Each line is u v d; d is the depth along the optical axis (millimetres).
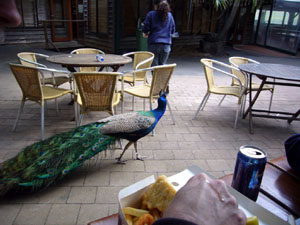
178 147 3180
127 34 10102
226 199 595
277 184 1260
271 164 1417
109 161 2789
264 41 13227
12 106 4258
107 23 9711
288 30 11461
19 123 3623
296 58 10586
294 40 11164
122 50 10117
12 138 3191
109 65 3764
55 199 2180
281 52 12016
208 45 10773
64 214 2021
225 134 3629
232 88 4129
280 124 4117
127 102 4707
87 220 1974
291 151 1337
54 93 3422
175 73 7371
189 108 4578
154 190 847
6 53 9133
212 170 2734
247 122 4109
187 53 10805
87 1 10727
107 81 2865
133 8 9852
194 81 6523
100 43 10562
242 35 13586
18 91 5059
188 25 11805
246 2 11984
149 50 5211
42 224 1913
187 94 5395
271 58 10414
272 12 12453
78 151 2266
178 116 4188
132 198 859
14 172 2096
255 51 12195
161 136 3449
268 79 7000
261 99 5398
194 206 568
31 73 3012
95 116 3969
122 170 2637
